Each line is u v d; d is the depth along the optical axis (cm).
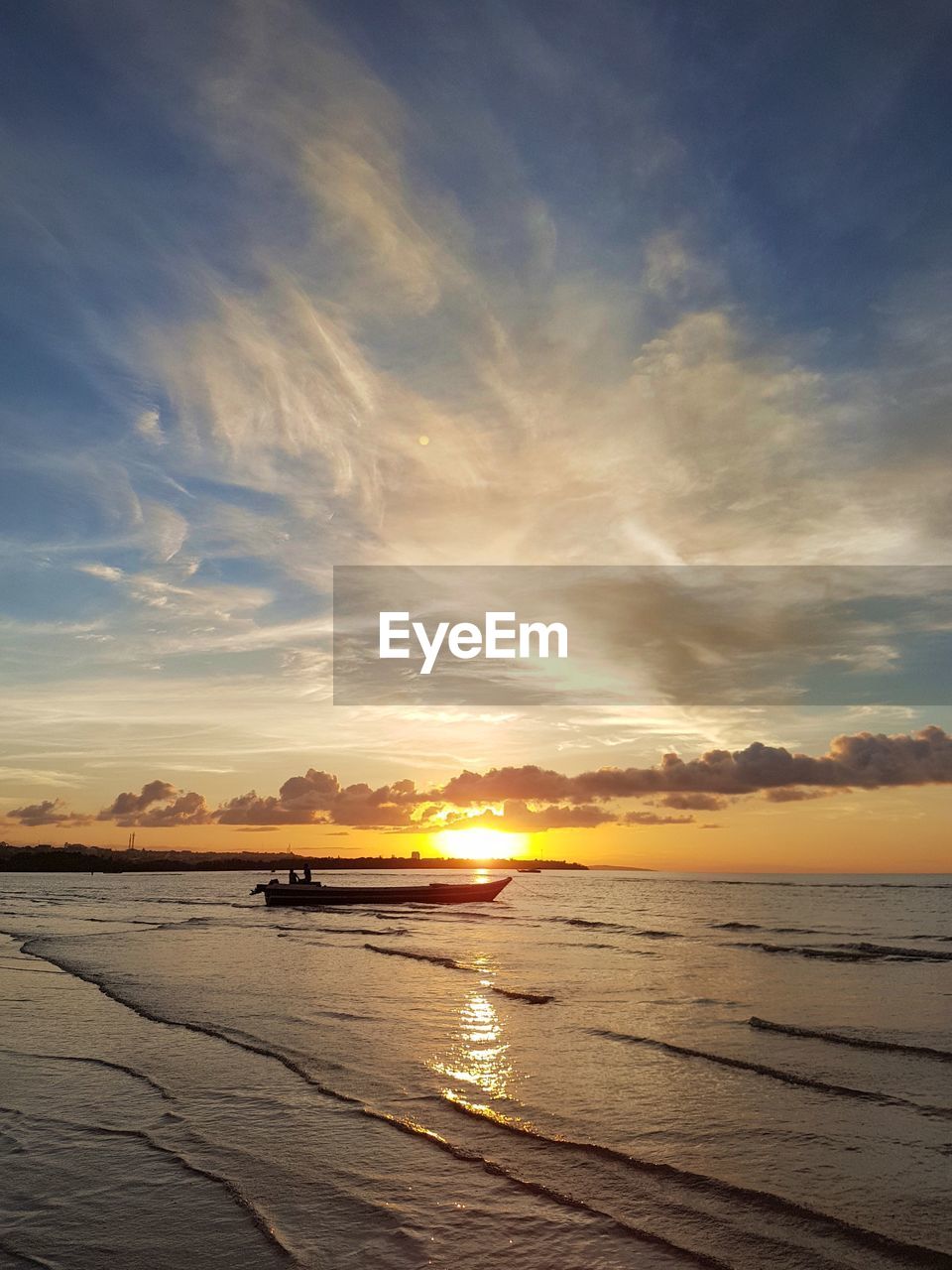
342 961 3059
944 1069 1431
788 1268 721
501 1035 1705
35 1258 758
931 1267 723
